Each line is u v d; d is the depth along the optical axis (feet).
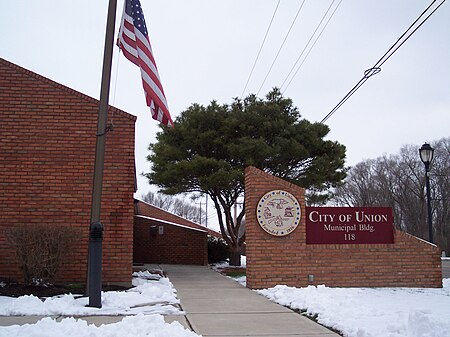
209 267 77.05
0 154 44.27
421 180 172.14
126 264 44.14
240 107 74.84
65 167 44.75
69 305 32.37
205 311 32.63
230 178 65.62
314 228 46.70
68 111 45.50
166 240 87.20
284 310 33.12
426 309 30.83
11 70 45.47
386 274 46.60
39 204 44.04
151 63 36.06
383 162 188.65
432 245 47.26
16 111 44.98
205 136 69.41
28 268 38.60
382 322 27.55
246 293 42.29
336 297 37.63
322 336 25.02
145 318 26.66
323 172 71.61
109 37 35.32
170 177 70.18
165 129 71.92
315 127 72.49
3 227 43.37
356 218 47.21
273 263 45.62
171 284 47.93
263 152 66.64
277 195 46.52
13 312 30.35
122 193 44.96
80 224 44.16
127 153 45.52
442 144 170.81
